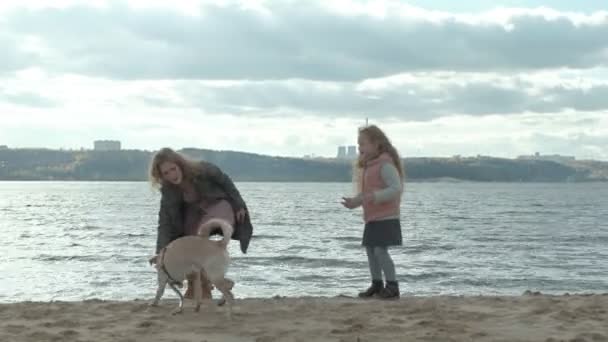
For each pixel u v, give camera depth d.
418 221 50.50
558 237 36.22
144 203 80.81
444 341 5.77
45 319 6.93
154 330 6.18
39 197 100.75
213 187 7.42
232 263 22.69
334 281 18.70
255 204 80.88
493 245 31.16
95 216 53.00
